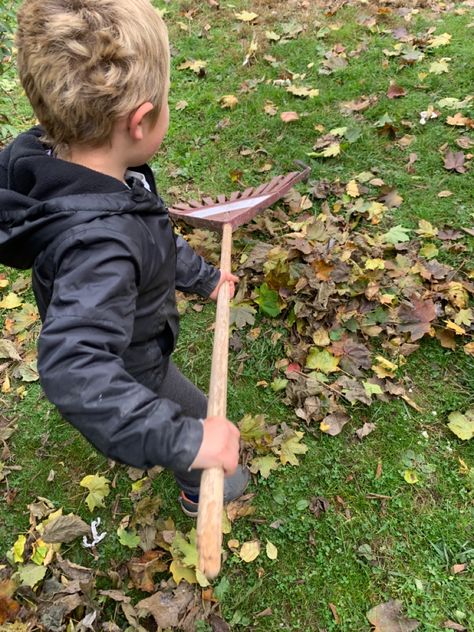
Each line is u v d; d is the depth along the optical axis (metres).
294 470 2.01
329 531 1.87
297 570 1.80
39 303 1.33
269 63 3.86
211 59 3.96
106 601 1.78
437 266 2.49
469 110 3.21
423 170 2.95
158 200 1.42
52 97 1.13
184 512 1.96
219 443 1.05
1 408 2.30
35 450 2.17
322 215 2.77
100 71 1.11
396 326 2.33
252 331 2.39
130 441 1.02
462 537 1.82
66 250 1.09
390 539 1.84
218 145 3.29
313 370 2.25
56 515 1.97
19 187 1.22
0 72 3.12
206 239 2.73
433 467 1.97
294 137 3.26
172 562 1.81
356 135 3.16
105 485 2.02
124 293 1.10
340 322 2.34
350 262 2.52
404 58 3.62
